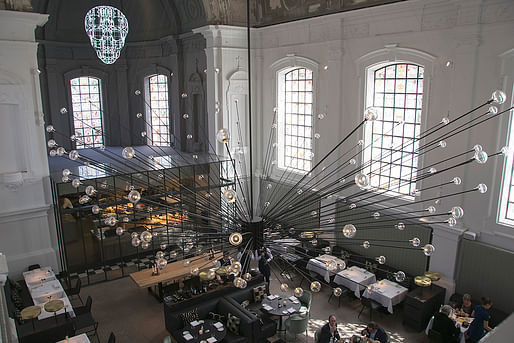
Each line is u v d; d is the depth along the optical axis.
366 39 10.30
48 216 11.09
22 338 7.54
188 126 14.52
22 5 9.97
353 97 10.86
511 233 8.09
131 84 14.38
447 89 8.73
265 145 14.27
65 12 12.92
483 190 4.14
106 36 11.38
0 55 9.82
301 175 12.75
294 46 12.42
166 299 8.91
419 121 9.66
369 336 7.50
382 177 10.60
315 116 12.05
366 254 10.87
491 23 7.80
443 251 9.09
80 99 13.82
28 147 10.50
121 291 10.79
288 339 8.69
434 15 8.75
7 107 10.20
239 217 4.91
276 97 13.46
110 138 14.52
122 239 12.42
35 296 8.92
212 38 12.73
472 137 8.39
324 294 10.43
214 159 13.00
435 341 7.88
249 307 9.23
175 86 14.44
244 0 13.05
